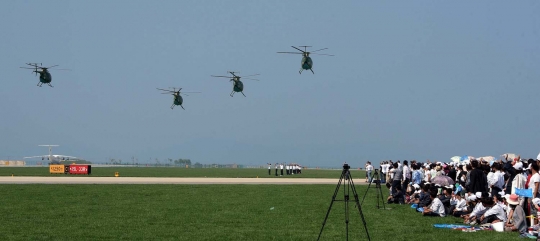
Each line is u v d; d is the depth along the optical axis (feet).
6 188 162.20
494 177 99.86
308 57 257.34
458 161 176.76
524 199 82.02
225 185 197.06
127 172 421.59
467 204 97.71
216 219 93.09
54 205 113.70
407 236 75.41
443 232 79.10
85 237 72.90
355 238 73.82
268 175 375.86
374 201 133.08
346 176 69.36
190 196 141.28
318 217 97.14
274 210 108.27
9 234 74.59
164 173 398.42
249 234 76.59
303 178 299.99
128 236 73.97
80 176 293.23
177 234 76.02
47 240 70.28
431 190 101.09
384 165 214.28
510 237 74.08
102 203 119.24
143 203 120.26
